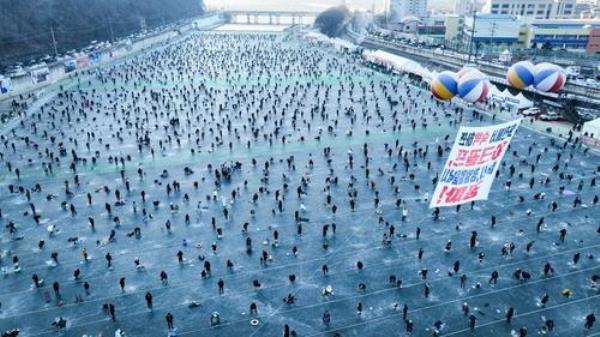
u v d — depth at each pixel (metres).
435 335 28.31
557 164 51.31
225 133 65.56
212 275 34.31
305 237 39.12
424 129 66.75
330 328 29.17
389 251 37.12
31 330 28.92
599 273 34.06
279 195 46.44
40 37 134.62
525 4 165.00
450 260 35.84
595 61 99.12
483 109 76.31
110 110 77.94
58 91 92.50
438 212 42.12
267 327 29.27
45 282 33.50
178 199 45.78
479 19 125.06
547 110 73.69
